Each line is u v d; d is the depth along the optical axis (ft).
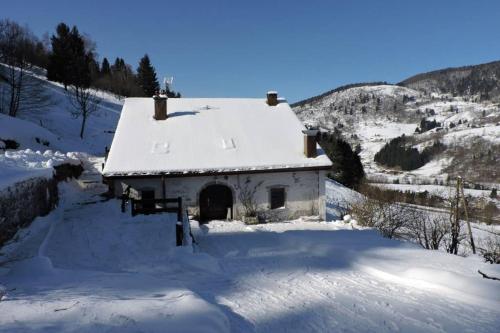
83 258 31.55
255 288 26.02
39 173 41.39
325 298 24.25
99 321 15.19
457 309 22.47
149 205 55.47
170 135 62.18
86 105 147.64
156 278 25.38
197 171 55.31
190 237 38.42
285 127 68.08
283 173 59.11
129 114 67.51
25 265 25.66
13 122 91.86
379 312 22.06
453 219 63.16
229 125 66.64
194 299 19.34
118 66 293.23
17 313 15.69
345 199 102.89
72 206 48.96
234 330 18.65
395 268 29.58
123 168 54.03
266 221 58.85
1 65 127.13
